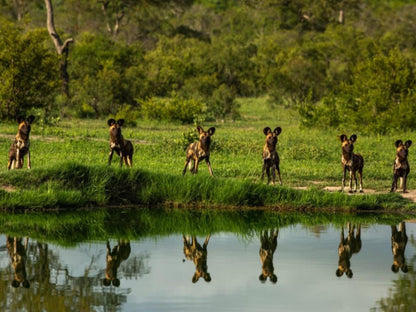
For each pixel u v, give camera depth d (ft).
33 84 331.98
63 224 141.18
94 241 127.44
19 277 102.06
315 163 223.10
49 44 590.55
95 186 161.99
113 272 105.09
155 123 363.15
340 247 123.34
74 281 100.48
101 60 497.87
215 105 404.57
